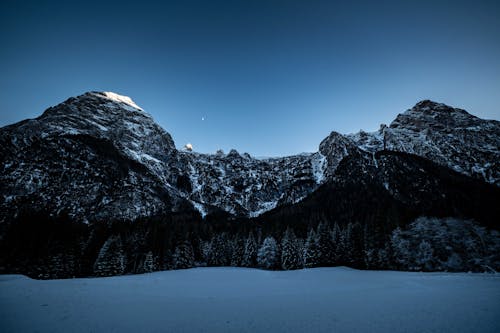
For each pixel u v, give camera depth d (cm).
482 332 1642
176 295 3316
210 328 1853
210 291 3712
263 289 3894
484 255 6234
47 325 1934
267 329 1806
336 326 1844
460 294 2953
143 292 3550
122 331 1809
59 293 3225
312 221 11300
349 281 4647
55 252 6806
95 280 4859
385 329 1756
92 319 2097
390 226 7806
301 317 2112
